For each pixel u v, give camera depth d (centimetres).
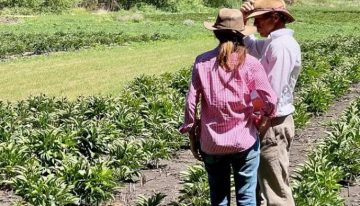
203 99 579
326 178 796
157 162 955
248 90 571
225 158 582
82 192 787
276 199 618
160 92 1445
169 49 2964
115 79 1983
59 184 770
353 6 7256
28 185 786
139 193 842
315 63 1908
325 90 1402
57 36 3259
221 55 566
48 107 1261
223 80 567
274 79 598
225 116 570
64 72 2142
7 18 4853
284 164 618
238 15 567
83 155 943
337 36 3105
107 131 997
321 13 6034
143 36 3394
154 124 1092
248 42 638
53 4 5891
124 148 906
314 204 729
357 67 1850
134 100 1289
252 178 585
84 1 6116
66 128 962
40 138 908
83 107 1213
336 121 1175
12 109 1221
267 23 610
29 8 5794
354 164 888
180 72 1673
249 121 579
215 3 6988
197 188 780
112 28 4225
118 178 864
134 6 6259
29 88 1808
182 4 6562
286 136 615
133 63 2403
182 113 1150
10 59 2534
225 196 596
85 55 2672
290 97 614
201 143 585
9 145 890
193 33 3875
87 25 4491
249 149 577
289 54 599
